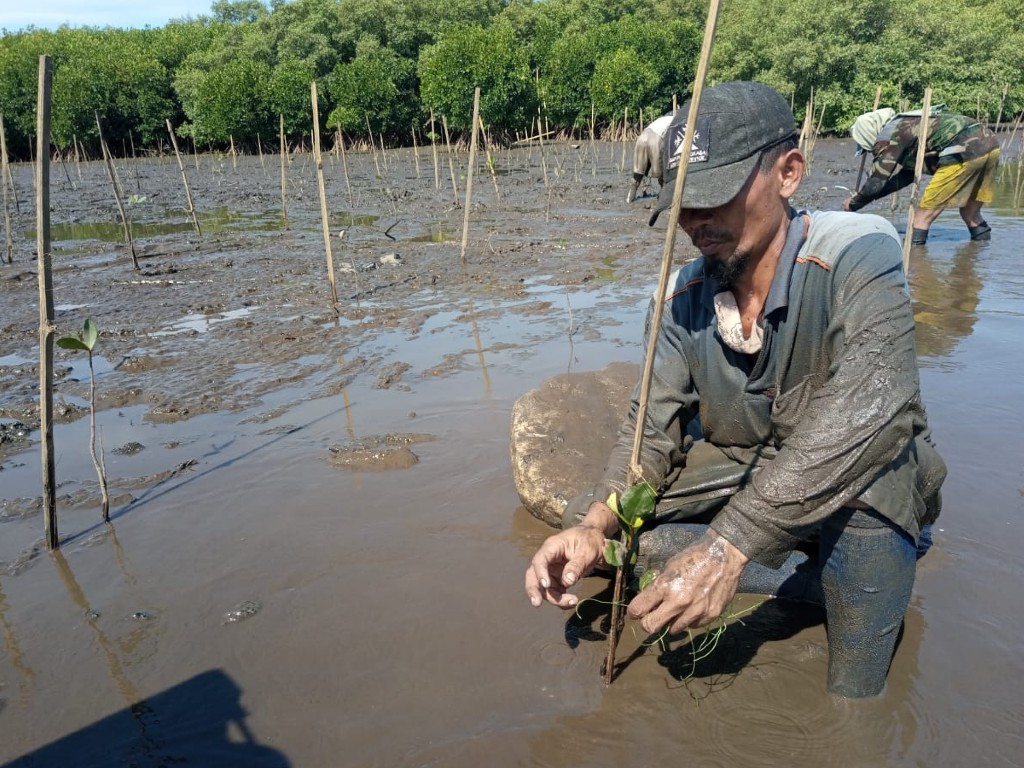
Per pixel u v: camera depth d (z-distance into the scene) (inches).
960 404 157.8
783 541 75.7
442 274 303.4
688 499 103.4
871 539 79.7
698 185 77.3
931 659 91.1
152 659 97.1
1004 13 961.5
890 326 76.2
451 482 137.6
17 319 263.7
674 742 81.8
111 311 269.6
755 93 79.0
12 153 1224.2
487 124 996.6
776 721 84.0
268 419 168.6
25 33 1427.2
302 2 1253.7
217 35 1358.3
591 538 89.0
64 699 91.2
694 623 76.9
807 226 83.5
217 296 284.8
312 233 430.6
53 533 122.0
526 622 101.7
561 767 79.1
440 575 111.8
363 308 257.4
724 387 94.2
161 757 82.2
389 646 97.7
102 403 182.5
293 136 1183.6
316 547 119.7
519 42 1232.2
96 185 816.3
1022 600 99.7
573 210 472.1
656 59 1025.5
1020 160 596.7
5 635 102.7
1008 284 254.1
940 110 313.1
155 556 119.3
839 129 871.1
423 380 186.7
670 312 96.7
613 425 137.9
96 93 1160.2
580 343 208.5
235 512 131.0
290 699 89.6
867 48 853.2
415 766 79.8
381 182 713.6
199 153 1278.3
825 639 97.4
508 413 164.7
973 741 79.6
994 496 123.1
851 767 77.7
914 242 330.0
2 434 165.2
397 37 1227.2
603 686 90.1
